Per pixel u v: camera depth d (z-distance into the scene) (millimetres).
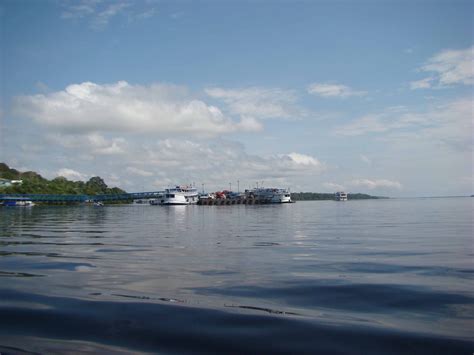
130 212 87125
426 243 20000
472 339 6309
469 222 37875
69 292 9586
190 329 6844
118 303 8508
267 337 6465
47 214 72438
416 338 6363
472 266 13047
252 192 167375
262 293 9461
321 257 15469
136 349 6020
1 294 9391
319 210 89438
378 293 9359
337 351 5906
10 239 24047
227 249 18328
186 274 11938
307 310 7992
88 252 17438
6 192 141375
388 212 69625
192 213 79750
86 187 186875
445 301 8609
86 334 6641
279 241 21969
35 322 7254
